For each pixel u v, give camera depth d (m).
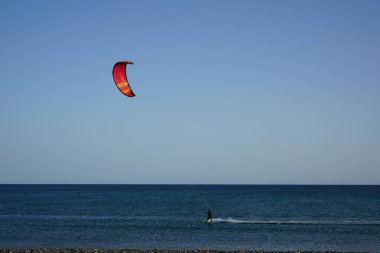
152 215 61.09
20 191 188.00
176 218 56.09
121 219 54.53
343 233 40.97
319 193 164.00
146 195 142.25
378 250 32.12
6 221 51.81
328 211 69.69
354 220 53.75
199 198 119.06
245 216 60.03
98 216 59.12
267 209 74.19
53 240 36.91
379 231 42.44
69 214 62.50
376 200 104.94
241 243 35.34
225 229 43.88
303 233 41.06
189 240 36.84
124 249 30.81
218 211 69.50
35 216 58.84
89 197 124.06
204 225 47.25
